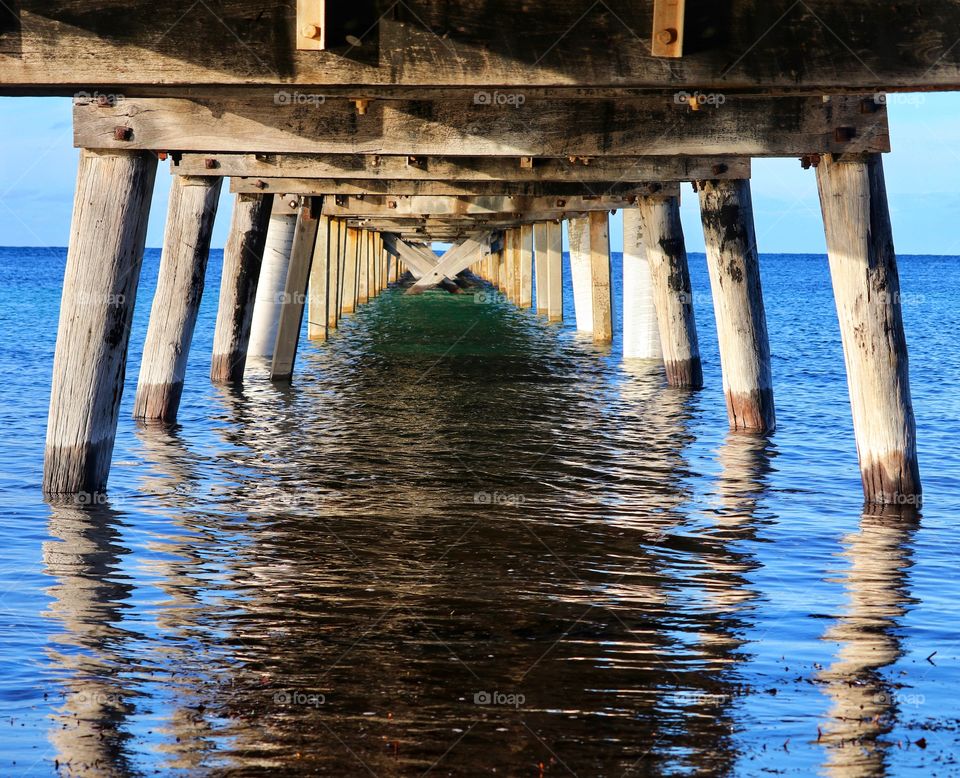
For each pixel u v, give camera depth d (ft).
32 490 68.03
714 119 62.90
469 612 46.68
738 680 39.91
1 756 33.22
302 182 102.06
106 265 63.31
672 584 51.16
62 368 64.44
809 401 118.11
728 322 94.63
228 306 123.03
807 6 47.73
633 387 122.83
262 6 47.85
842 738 35.35
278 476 74.13
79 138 61.31
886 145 61.87
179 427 94.63
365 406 107.76
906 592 50.39
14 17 48.44
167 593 48.67
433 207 123.85
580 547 57.36
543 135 63.31
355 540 57.93
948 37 48.08
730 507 66.85
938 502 68.74
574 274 195.11
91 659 41.01
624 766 33.22
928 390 128.47
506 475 75.66
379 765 32.96
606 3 47.37
